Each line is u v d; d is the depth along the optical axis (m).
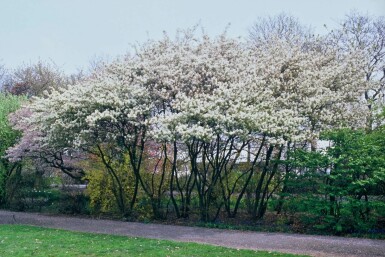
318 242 12.76
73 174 23.64
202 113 15.37
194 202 19.28
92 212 20.06
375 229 14.77
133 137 17.41
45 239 12.54
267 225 16.22
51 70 47.50
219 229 15.53
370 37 26.33
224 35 18.69
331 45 22.80
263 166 18.16
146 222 17.36
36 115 18.67
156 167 19.52
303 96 17.30
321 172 15.22
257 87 16.45
